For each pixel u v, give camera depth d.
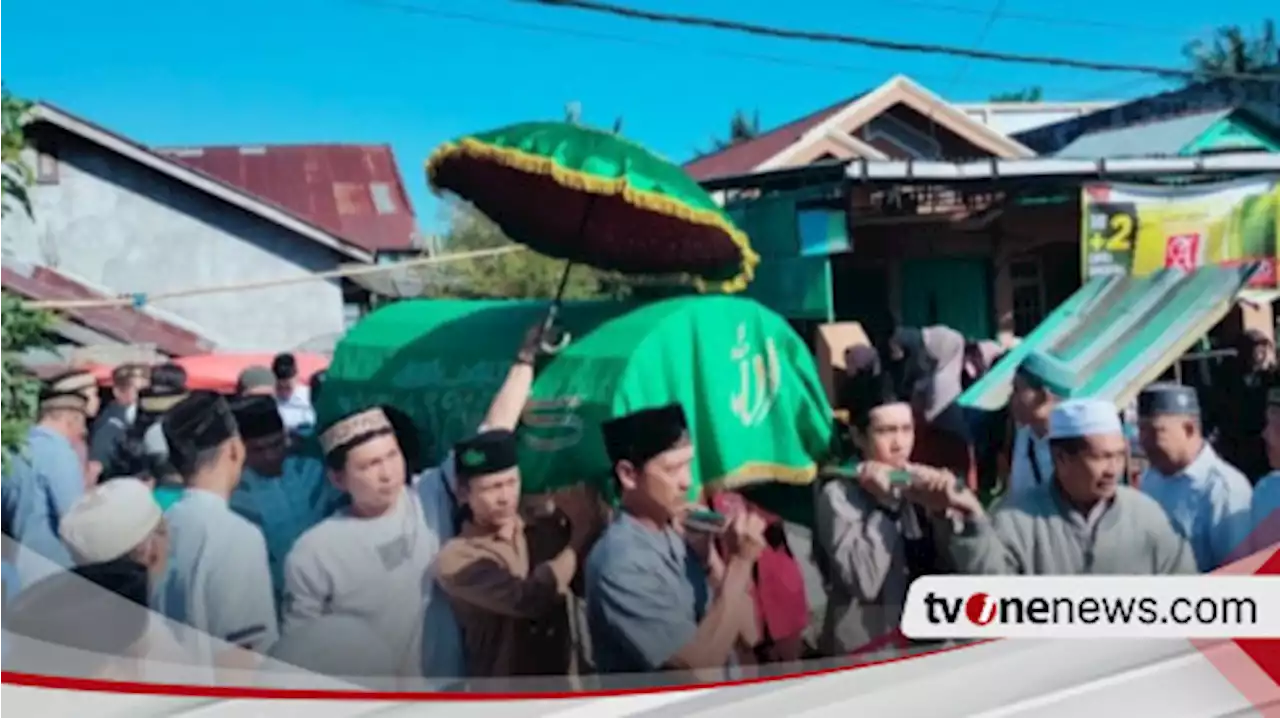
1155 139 4.40
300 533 3.68
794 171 4.07
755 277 4.06
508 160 3.69
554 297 3.87
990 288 4.31
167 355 3.51
